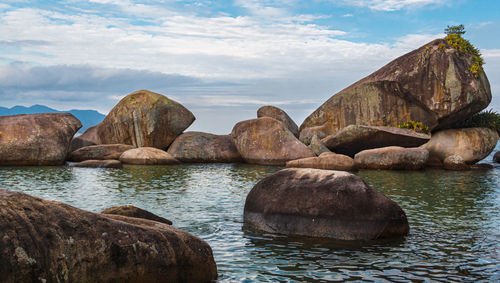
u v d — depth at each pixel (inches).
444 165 1057.5
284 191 410.6
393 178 836.6
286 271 287.4
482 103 1195.3
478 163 1167.0
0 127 1039.0
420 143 1198.3
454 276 281.4
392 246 348.8
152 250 224.5
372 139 1205.1
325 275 281.1
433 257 321.1
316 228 378.3
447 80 1198.9
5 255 175.8
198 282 249.1
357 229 367.9
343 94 1407.5
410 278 277.4
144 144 1353.3
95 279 200.7
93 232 208.8
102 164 1008.9
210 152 1266.0
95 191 638.5
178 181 779.4
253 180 805.9
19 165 1018.7
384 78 1316.4
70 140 1100.5
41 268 183.6
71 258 195.0
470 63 1216.2
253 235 381.7
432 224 432.1
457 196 613.3
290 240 365.1
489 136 1159.6
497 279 276.5
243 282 265.0
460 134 1154.0
